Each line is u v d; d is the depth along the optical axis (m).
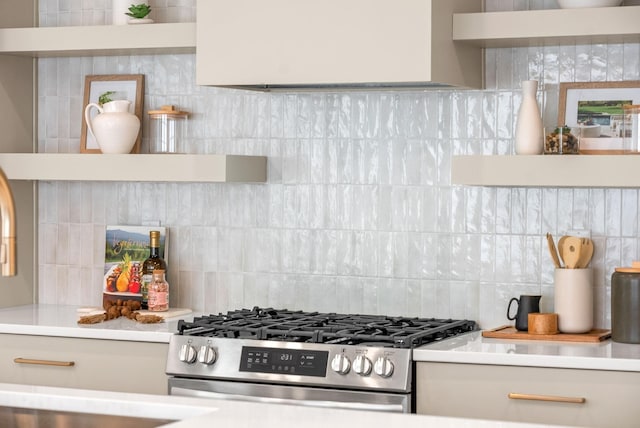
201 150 4.14
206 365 3.36
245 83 3.58
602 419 3.02
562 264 3.64
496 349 3.19
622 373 3.00
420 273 3.84
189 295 4.18
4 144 4.24
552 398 3.05
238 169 3.83
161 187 4.21
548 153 3.40
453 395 3.15
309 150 3.98
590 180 3.30
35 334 3.69
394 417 2.02
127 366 3.56
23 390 2.31
